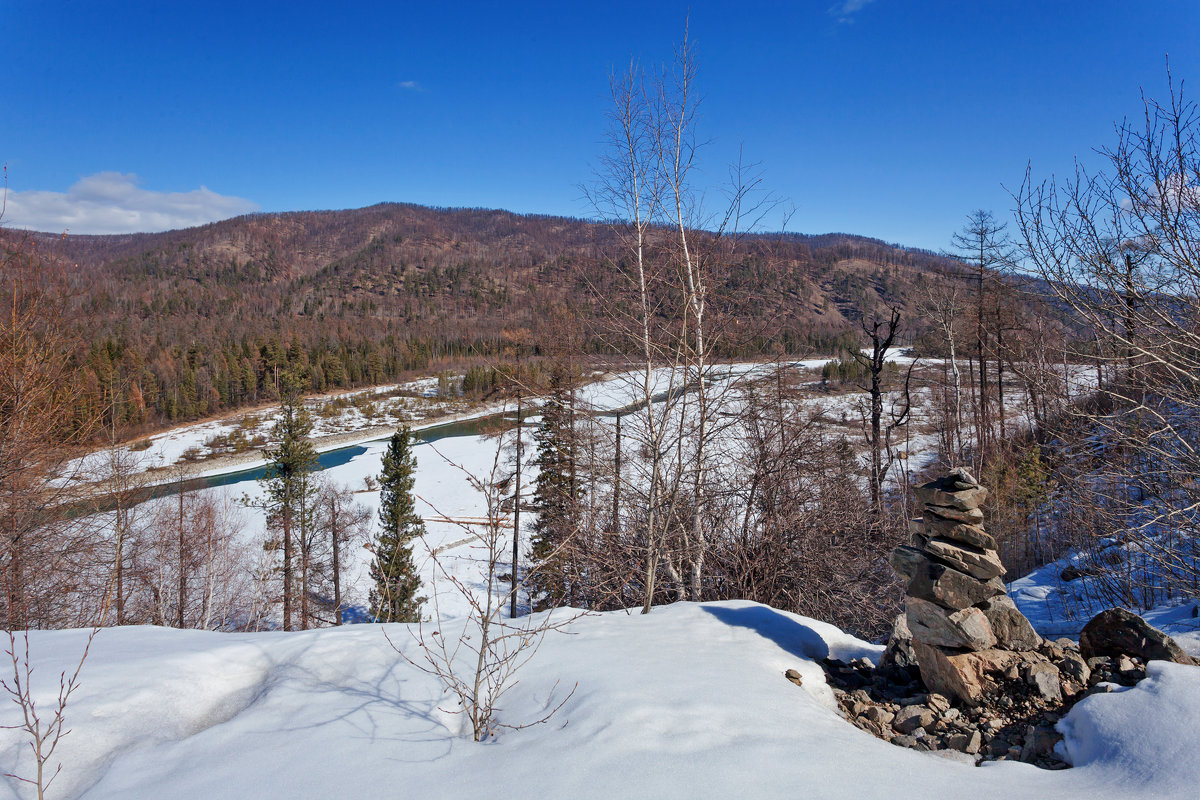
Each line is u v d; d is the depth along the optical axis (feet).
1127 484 27.17
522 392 32.30
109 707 13.03
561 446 34.12
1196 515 23.91
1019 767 10.89
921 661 15.69
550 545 43.06
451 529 95.66
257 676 15.52
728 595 33.27
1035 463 47.62
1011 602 15.66
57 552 43.62
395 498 74.23
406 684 14.38
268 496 116.47
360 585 91.15
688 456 30.58
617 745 10.67
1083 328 25.26
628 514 32.24
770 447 34.19
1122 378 23.72
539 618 20.07
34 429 38.52
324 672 15.28
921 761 10.88
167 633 18.92
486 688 14.21
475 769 10.46
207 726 13.37
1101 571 31.07
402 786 10.02
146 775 10.71
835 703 14.73
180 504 71.72
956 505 15.44
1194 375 21.08
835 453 36.06
